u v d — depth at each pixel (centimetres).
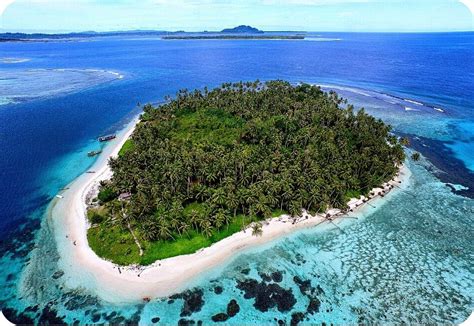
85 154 12056
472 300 6203
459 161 11475
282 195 7994
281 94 15812
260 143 10462
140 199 7662
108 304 6069
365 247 7438
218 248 7262
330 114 12606
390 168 9419
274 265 6938
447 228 8044
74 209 8588
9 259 7038
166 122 12631
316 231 7869
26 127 15000
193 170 8856
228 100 14588
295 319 5878
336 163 9112
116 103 19175
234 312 5978
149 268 6744
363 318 5903
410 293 6347
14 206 8881
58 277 6575
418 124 15025
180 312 5956
